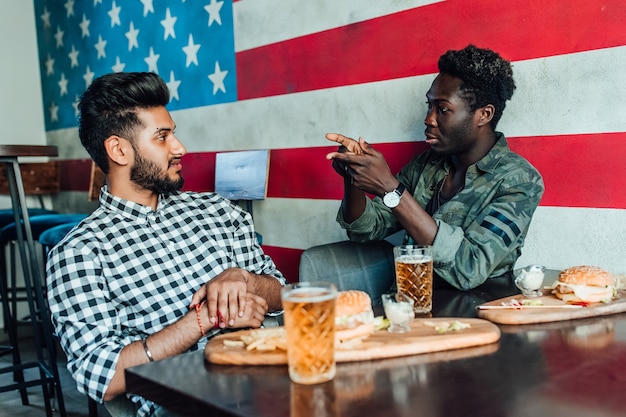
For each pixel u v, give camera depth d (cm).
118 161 146
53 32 444
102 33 399
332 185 269
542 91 194
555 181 195
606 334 101
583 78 185
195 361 95
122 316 139
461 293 142
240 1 302
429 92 172
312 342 82
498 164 167
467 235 150
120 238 143
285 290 84
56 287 133
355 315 96
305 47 272
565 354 91
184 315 134
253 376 87
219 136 326
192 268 150
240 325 134
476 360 90
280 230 299
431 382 81
